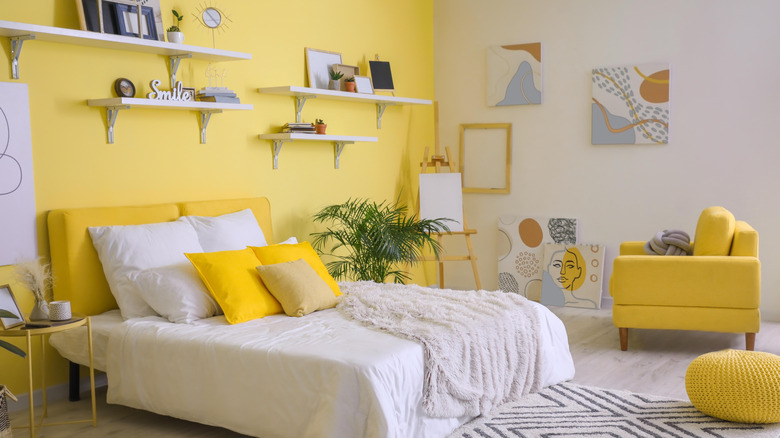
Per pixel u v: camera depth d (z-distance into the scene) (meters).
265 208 4.81
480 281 6.67
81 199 3.86
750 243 4.41
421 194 6.16
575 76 6.05
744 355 3.36
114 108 3.93
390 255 5.19
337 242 5.64
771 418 3.21
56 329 3.14
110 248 3.76
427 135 6.73
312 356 2.95
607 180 5.96
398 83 6.29
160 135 4.26
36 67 3.63
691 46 5.54
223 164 4.67
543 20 6.17
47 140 3.69
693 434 3.15
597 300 5.95
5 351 3.59
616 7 5.83
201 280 3.75
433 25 6.75
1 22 3.23
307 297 3.73
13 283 3.57
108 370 3.51
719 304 4.34
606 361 4.36
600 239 6.03
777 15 5.20
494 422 3.33
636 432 3.18
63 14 3.70
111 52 3.97
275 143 5.01
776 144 5.26
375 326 3.37
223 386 3.14
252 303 3.64
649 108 5.70
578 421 3.33
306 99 5.27
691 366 3.45
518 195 6.41
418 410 3.05
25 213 3.60
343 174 5.70
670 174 5.69
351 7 5.72
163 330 3.41
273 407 3.00
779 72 5.21
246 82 4.81
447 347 3.22
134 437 3.28
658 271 4.44
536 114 6.26
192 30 4.40
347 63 5.70
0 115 3.46
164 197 4.30
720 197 5.50
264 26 4.93
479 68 6.52
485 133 6.53
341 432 2.82
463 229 6.22
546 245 6.20
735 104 5.39
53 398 3.79
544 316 3.94
